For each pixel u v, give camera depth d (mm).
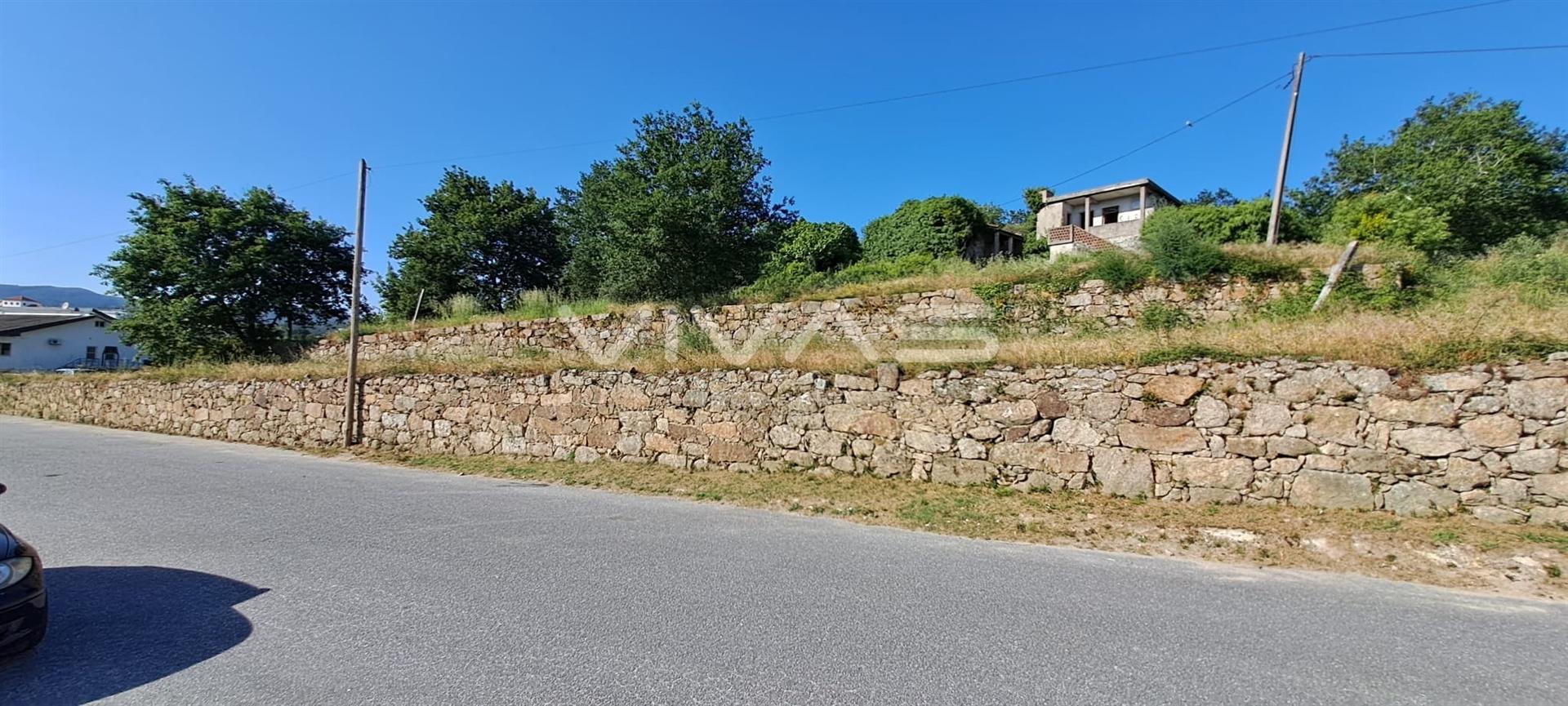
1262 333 7469
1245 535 5648
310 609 3992
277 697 2902
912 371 8273
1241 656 3398
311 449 12633
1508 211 20375
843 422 8578
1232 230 23438
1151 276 12070
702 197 15352
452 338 18625
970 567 4957
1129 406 7105
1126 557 5270
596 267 19203
